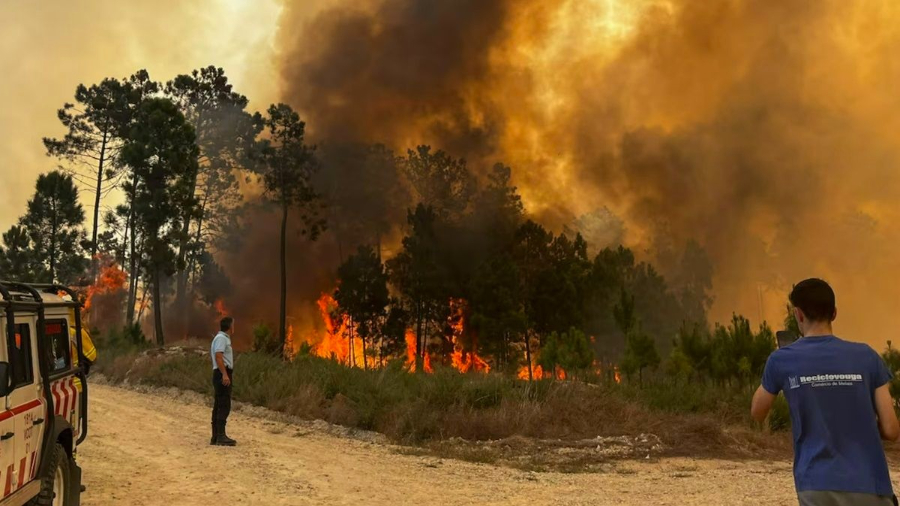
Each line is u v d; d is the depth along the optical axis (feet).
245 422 45.27
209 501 23.85
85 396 22.79
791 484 29.63
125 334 110.83
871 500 10.95
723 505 25.22
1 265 157.58
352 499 25.02
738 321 60.08
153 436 38.29
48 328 20.17
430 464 33.22
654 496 26.76
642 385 54.60
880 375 11.56
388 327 171.94
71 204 164.66
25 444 16.70
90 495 24.13
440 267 179.93
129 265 195.00
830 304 12.18
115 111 202.80
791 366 11.87
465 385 46.62
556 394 45.29
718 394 52.31
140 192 157.99
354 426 43.91
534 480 29.89
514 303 153.89
